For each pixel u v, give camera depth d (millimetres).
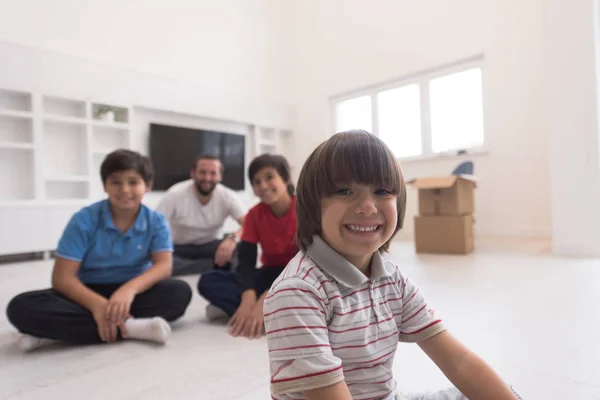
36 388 938
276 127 5711
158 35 4750
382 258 562
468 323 1323
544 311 1431
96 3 4250
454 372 569
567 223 2664
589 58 2531
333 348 488
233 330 1345
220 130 5180
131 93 4281
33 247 3475
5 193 3613
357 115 5367
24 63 3568
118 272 1400
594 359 1006
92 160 4016
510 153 3938
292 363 447
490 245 3350
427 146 4609
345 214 489
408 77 4770
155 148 4523
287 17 6004
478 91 4258
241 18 5543
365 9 5102
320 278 492
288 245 1476
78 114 4031
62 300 1216
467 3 4215
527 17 3818
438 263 2564
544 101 3727
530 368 965
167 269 1426
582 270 2160
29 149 3631
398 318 569
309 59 5754
